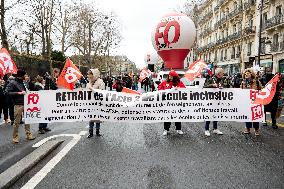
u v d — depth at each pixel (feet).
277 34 115.55
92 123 30.37
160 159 22.48
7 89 27.78
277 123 39.91
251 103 31.04
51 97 29.78
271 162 21.83
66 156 23.27
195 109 30.91
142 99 30.42
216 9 187.93
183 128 35.88
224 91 30.89
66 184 17.39
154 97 30.48
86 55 179.63
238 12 150.61
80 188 16.81
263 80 52.65
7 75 46.78
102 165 20.98
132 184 17.42
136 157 22.99
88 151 24.77
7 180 16.92
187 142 28.12
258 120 30.99
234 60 156.46
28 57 94.53
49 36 113.29
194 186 17.13
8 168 19.45
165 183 17.58
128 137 30.45
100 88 30.81
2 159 22.26
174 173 19.35
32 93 29.58
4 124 39.99
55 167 20.52
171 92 30.55
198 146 26.55
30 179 18.16
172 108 30.73
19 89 28.12
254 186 17.19
